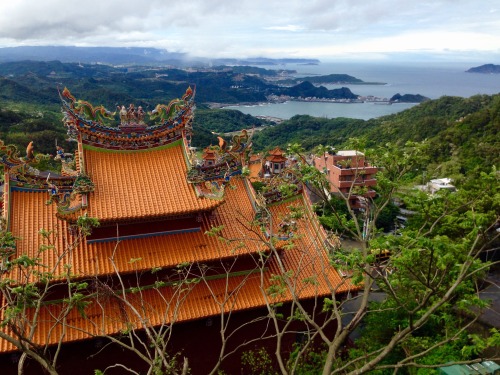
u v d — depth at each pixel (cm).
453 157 9581
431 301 1788
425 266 1703
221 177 2739
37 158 2541
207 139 15362
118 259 2364
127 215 2338
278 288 1712
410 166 1547
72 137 2542
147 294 2445
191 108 2795
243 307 2459
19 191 2478
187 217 2588
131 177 2597
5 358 2211
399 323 2505
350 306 3828
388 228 6481
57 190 2403
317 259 2761
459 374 2159
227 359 2692
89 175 2502
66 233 2431
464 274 1142
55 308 2267
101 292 1948
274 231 2723
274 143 19950
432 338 2450
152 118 2752
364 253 1349
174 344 2562
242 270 2659
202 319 2572
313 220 2855
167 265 2372
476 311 3281
